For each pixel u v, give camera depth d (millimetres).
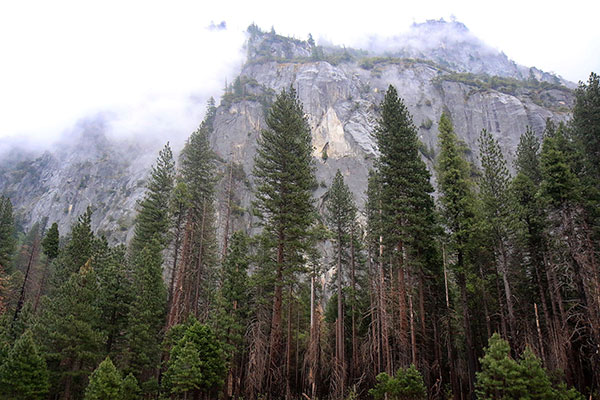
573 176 25312
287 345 33750
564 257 27250
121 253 41312
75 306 30516
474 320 33594
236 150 108750
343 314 39312
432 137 109688
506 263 26688
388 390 22438
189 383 25672
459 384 31719
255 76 141875
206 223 42250
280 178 31594
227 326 30859
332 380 28312
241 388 32781
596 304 23094
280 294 28891
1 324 34625
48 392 27516
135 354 31234
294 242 29156
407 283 29703
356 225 37875
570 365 24812
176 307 33781
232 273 33531
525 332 28766
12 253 49062
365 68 140500
